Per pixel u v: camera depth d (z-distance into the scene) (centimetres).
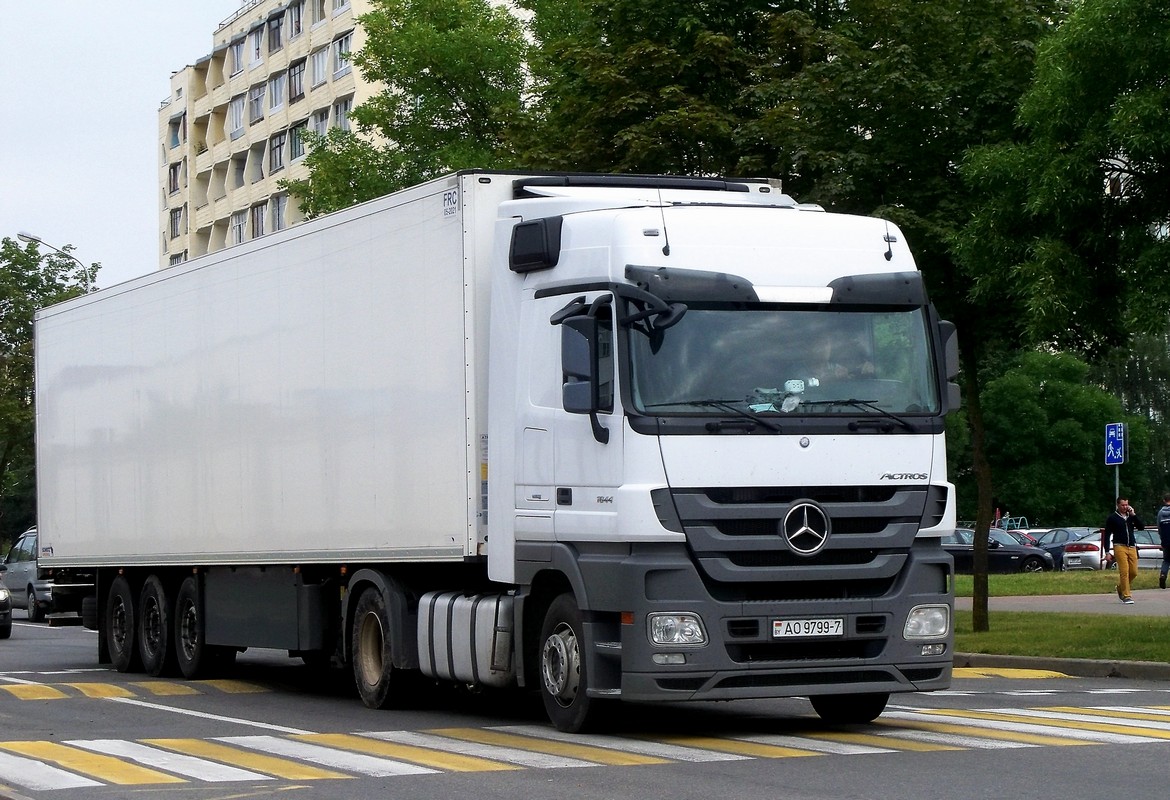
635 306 1167
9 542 9744
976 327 2217
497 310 1310
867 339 1214
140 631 2056
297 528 1619
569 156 2367
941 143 2153
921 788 930
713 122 2239
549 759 1092
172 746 1232
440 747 1180
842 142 2175
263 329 1695
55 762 1141
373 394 1478
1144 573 4278
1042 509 7356
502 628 1295
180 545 1889
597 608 1178
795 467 1169
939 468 1214
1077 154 1795
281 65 8912
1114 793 900
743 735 1223
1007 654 1950
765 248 1206
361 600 1524
